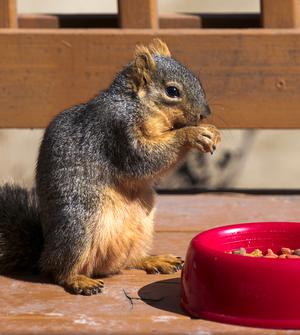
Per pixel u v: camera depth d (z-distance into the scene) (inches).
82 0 908.6
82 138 365.1
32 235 376.2
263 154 771.4
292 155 773.3
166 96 374.0
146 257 378.0
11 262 374.0
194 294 321.4
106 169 363.6
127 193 367.6
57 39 465.1
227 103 469.1
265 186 716.0
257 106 469.4
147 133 372.5
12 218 378.9
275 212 451.8
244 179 727.1
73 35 464.4
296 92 468.1
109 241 360.2
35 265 374.6
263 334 304.3
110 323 317.4
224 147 699.4
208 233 333.1
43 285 357.7
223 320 313.1
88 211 356.8
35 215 385.1
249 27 486.0
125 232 365.4
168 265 371.2
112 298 342.0
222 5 915.4
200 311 319.0
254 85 467.8
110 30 465.1
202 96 379.9
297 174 740.7
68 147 364.2
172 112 375.2
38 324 317.4
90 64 466.6
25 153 751.7
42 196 366.0
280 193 494.6
